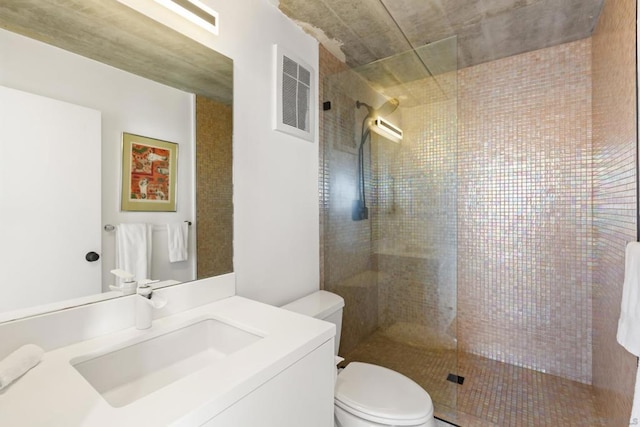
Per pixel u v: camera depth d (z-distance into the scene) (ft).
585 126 6.05
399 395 3.93
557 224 6.36
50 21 2.62
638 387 2.65
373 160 6.77
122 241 3.11
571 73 6.16
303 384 2.71
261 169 4.74
